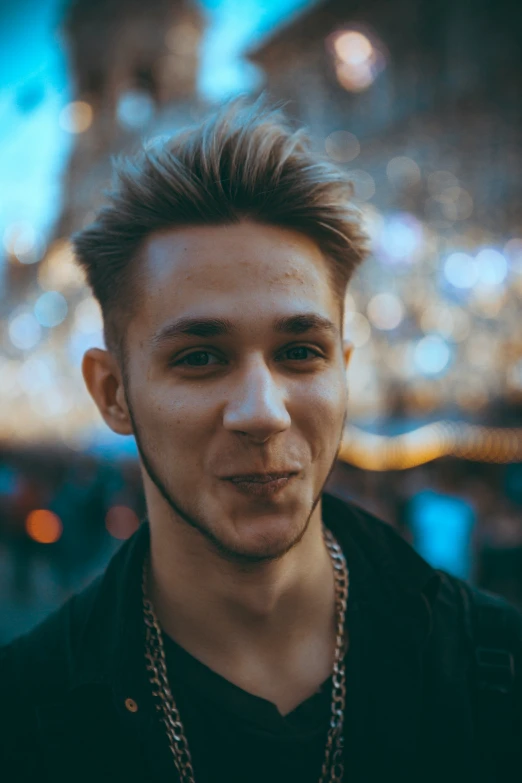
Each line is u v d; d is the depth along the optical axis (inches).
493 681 42.3
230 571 38.8
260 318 35.9
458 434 303.4
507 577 180.1
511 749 41.1
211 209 36.8
